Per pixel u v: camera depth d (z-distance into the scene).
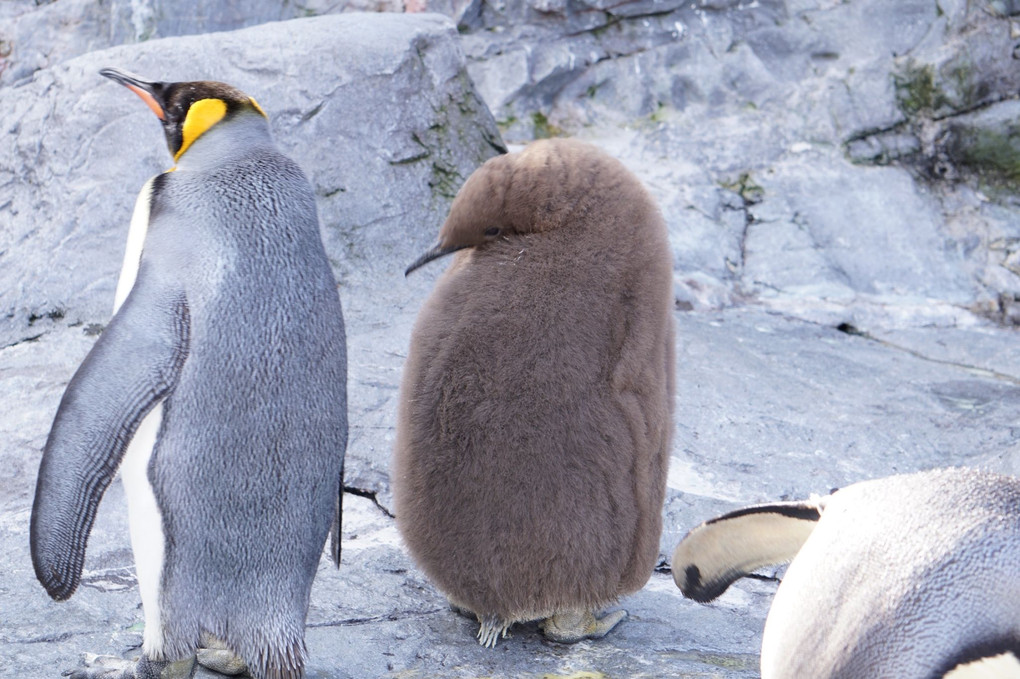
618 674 6.58
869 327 14.37
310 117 13.25
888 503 4.70
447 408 6.43
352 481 8.84
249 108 6.33
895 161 17.77
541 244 6.43
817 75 18.52
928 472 4.90
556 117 18.22
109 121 12.85
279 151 6.33
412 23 14.23
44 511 5.52
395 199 13.41
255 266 5.78
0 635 6.46
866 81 18.09
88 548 7.64
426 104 13.90
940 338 14.03
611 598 6.76
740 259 15.48
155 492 5.63
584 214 6.39
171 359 5.59
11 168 13.41
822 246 15.91
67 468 5.55
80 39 16.94
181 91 6.37
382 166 13.45
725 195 16.53
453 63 14.26
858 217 16.41
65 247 12.11
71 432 5.55
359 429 9.39
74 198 12.48
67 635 6.54
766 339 13.25
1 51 17.14
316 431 5.87
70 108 13.08
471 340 6.41
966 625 4.19
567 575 6.51
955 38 18.16
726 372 11.67
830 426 10.57
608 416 6.39
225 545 5.72
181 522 5.66
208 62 13.36
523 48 18.20
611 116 18.23
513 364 6.35
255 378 5.67
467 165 14.13
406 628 7.04
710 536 5.67
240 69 13.34
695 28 18.66
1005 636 4.11
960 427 10.81
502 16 18.34
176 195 5.94
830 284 15.18
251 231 5.84
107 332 5.64
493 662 6.70
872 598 4.43
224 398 5.64
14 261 12.45
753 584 8.02
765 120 17.94
